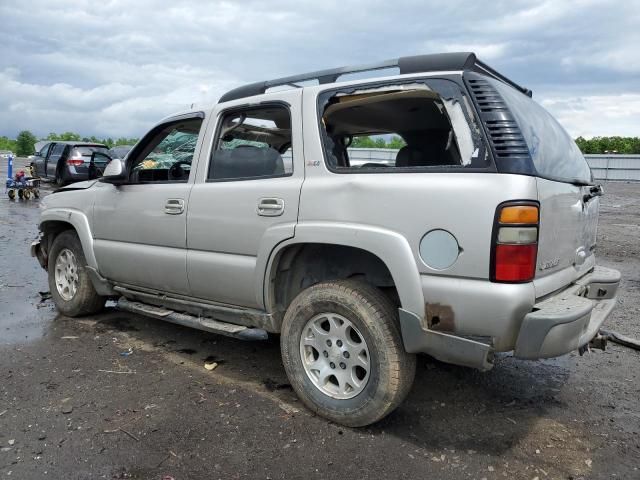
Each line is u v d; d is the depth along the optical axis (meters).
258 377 3.78
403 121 3.52
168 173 4.32
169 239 3.94
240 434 2.97
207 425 3.06
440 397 3.49
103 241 4.58
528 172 2.55
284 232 3.20
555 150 3.15
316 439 2.93
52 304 5.57
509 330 2.55
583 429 3.10
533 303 2.57
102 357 4.11
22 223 11.20
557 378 3.83
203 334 4.72
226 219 3.54
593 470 2.69
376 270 3.25
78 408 3.25
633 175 32.19
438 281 2.67
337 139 3.62
